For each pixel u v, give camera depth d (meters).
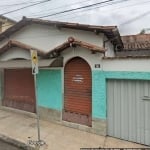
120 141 6.70
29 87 9.66
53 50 7.80
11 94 10.59
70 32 8.34
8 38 10.68
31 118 9.23
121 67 6.61
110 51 8.95
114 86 6.94
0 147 6.42
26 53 9.00
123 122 6.80
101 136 7.09
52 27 8.88
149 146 6.32
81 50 7.51
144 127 6.40
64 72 8.20
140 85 6.44
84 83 7.68
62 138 6.92
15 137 7.00
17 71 10.22
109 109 7.07
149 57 6.07
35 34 9.52
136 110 6.54
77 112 7.87
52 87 8.52
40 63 8.02
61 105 8.23
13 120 8.93
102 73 7.02
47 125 8.21
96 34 7.60
